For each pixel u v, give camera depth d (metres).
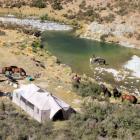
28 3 130.75
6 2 132.00
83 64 85.25
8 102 58.62
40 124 50.22
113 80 77.31
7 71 69.88
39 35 104.75
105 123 48.91
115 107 55.16
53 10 125.75
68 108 54.12
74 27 114.56
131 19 111.75
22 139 44.41
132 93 71.12
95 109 53.50
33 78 69.56
